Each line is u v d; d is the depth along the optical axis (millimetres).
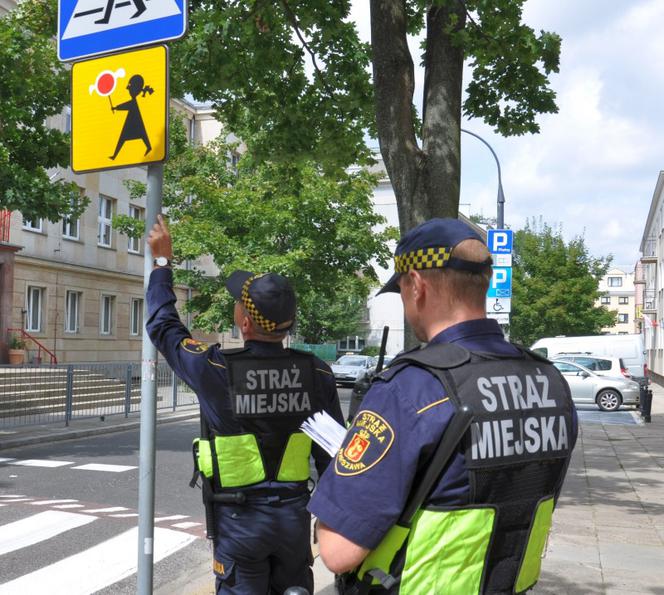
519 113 8305
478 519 1509
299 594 1775
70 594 4828
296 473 2832
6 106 12211
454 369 1555
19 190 12219
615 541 6047
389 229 25672
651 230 56156
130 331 30469
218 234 23234
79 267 26781
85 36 3268
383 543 1523
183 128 25000
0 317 22547
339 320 40688
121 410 16734
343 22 8469
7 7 21984
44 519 6863
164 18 3068
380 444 1498
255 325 2854
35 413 14242
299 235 24500
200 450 2822
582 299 38312
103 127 3191
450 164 6105
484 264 1666
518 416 1578
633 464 10562
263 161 9375
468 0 7094
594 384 20875
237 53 8406
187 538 6270
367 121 9117
